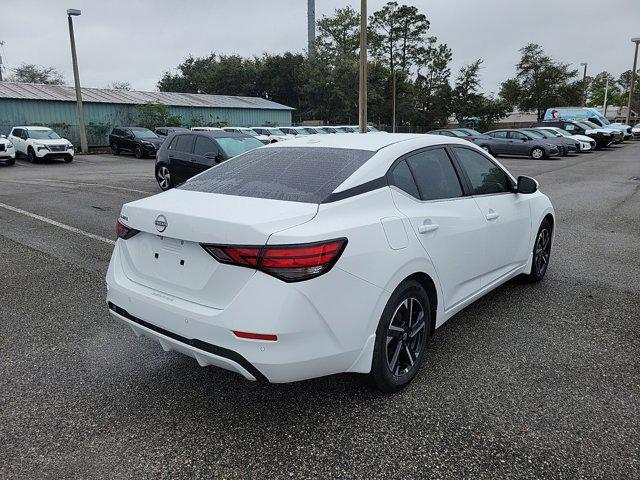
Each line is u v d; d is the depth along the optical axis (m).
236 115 39.66
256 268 2.47
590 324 4.20
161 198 3.16
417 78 61.19
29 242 7.03
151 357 3.64
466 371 3.41
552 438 2.69
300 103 57.34
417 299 3.16
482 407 2.98
